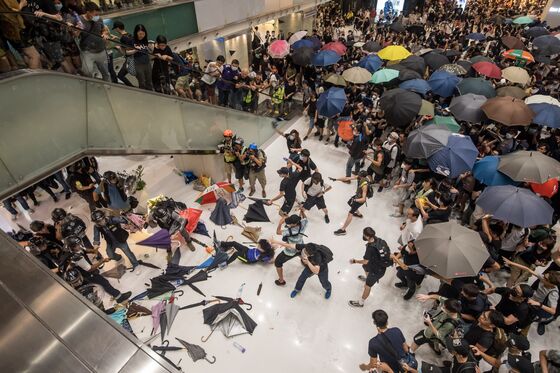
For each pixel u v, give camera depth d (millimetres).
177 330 5402
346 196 8516
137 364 1477
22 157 4922
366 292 5594
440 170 6566
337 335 5336
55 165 5430
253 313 5672
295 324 5496
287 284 6184
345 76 10688
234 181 9188
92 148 6031
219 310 5598
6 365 1495
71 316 1648
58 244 5609
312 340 5266
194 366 4926
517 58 12703
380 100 8758
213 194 8016
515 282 5762
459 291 4875
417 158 7262
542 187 6324
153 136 7105
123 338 1566
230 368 4910
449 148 6590
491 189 5742
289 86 12070
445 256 4582
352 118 10016
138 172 8133
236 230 7430
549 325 5453
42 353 1519
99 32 6473
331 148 10609
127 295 5941
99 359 1492
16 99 4672
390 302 5859
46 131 5180
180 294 5996
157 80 6980
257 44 15703
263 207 7910
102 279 5977
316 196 7098
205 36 11859
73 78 5371
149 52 6668
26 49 4750
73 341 1555
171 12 10344
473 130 8719
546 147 7699
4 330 1605
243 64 16469
